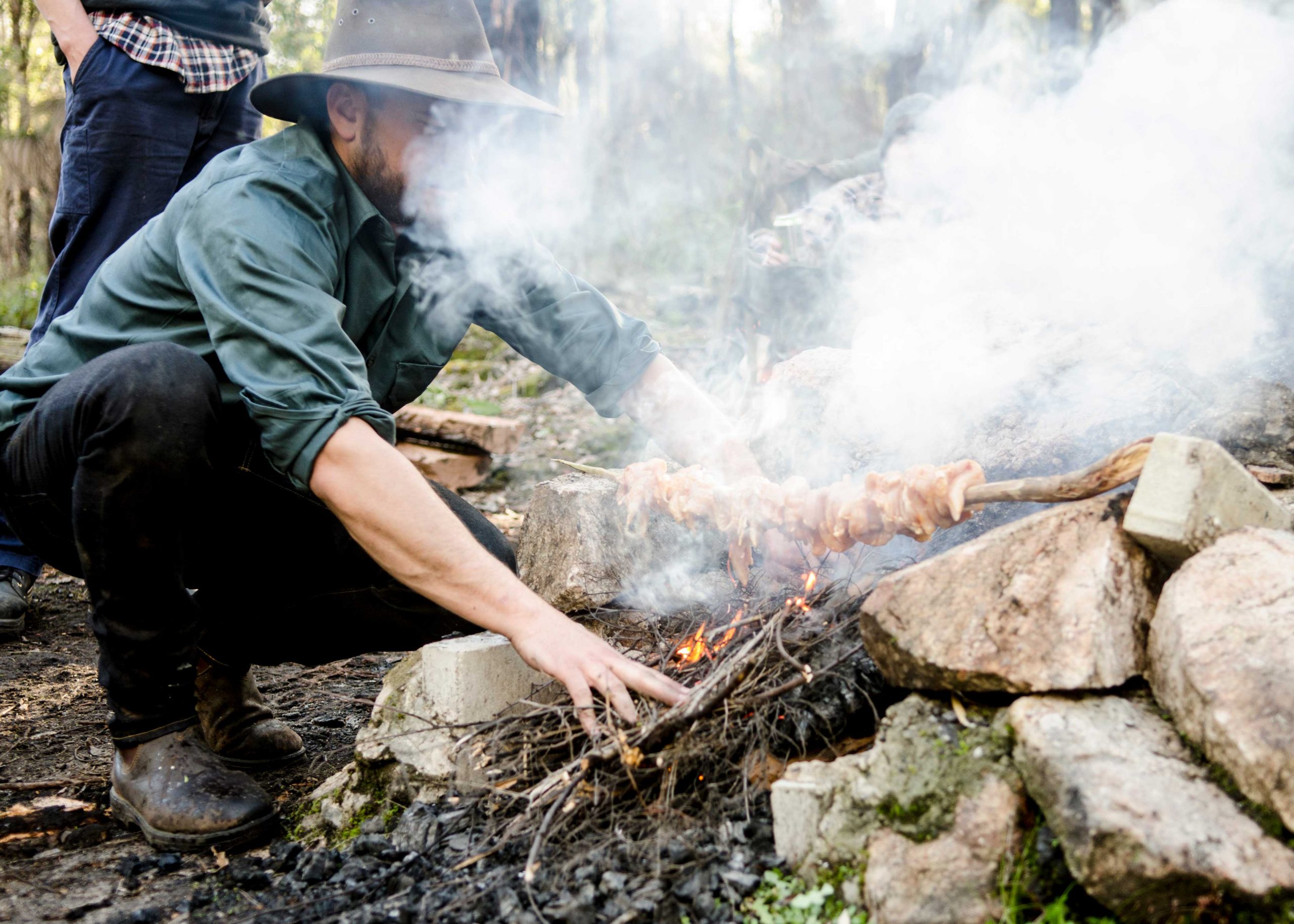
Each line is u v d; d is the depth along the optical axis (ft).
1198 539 4.96
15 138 27.48
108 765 7.80
